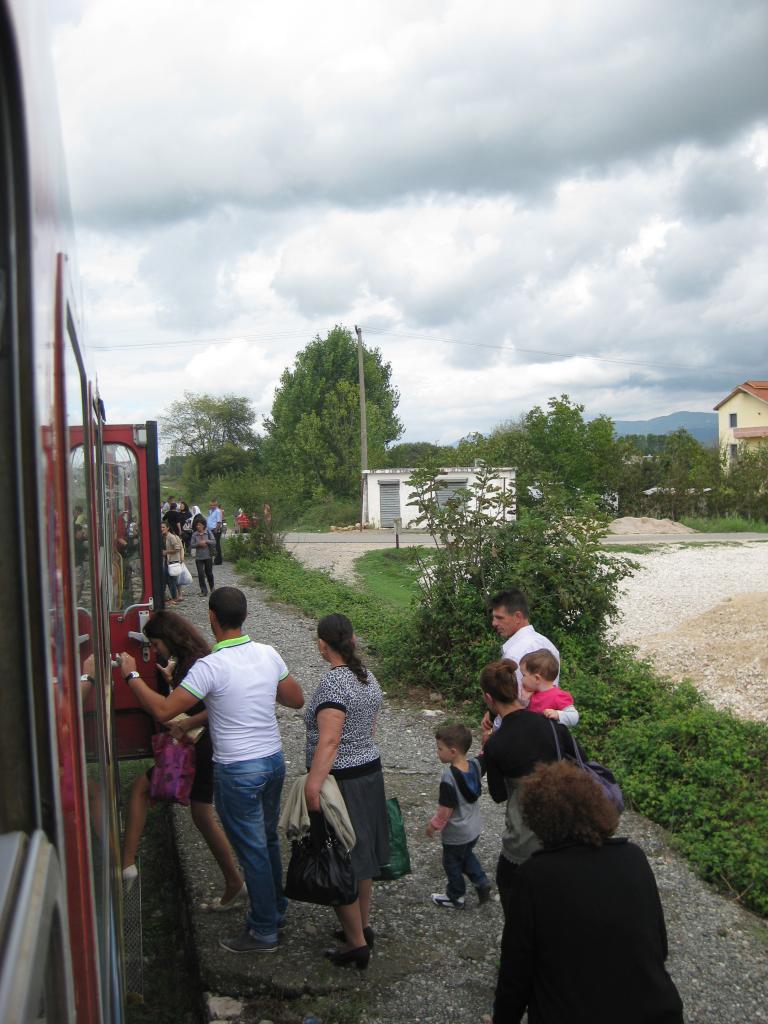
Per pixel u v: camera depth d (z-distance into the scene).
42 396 1.44
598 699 9.56
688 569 28.19
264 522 27.48
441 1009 4.62
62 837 1.39
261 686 4.77
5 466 1.31
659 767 8.12
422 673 11.38
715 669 13.05
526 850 4.22
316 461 57.78
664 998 2.69
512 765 4.29
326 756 4.57
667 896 6.06
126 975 4.68
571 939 2.71
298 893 4.57
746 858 6.36
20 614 1.31
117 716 6.75
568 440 46.22
